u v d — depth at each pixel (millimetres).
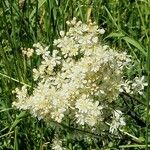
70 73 208
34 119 261
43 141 259
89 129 220
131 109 234
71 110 208
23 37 287
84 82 201
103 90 206
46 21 286
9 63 280
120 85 207
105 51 203
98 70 204
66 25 281
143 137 240
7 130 273
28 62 288
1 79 284
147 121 200
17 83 277
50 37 272
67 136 243
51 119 210
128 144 233
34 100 205
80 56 219
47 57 213
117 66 208
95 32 210
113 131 222
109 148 230
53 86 210
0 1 290
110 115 213
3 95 278
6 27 284
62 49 210
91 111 199
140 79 215
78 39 210
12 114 274
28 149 262
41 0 281
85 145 253
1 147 263
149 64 202
